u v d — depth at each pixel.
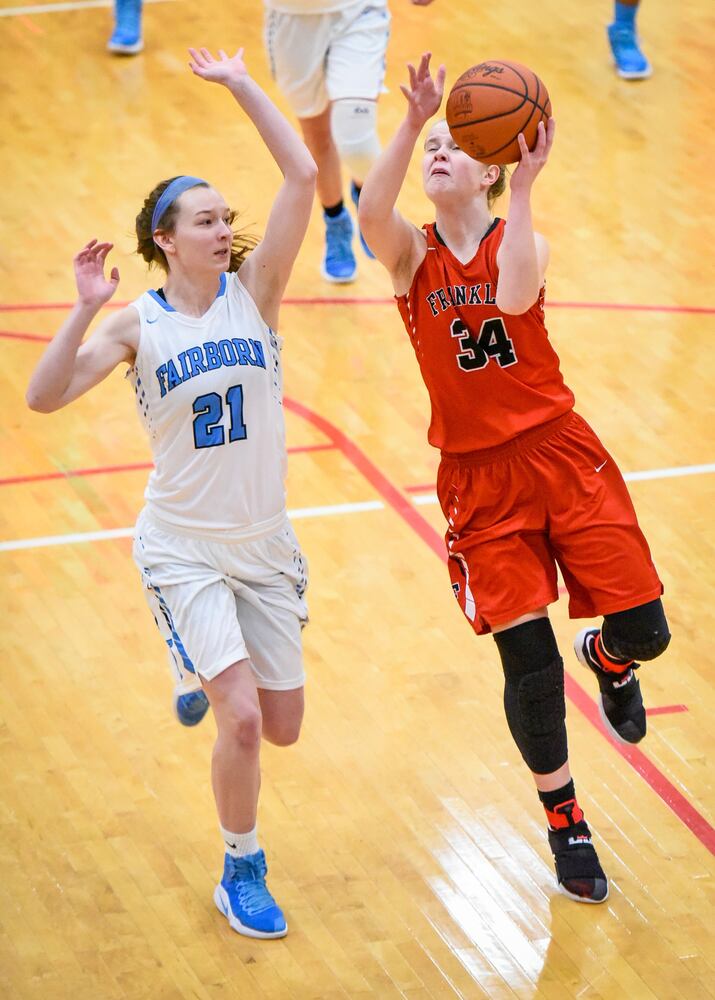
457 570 6.89
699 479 10.18
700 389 11.20
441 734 8.01
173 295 6.33
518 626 6.66
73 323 5.91
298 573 6.65
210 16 17.36
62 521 9.69
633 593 6.61
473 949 6.69
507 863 7.19
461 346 6.49
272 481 6.41
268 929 6.70
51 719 8.03
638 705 7.38
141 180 14.00
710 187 14.15
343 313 12.23
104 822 7.37
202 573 6.36
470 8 17.70
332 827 7.38
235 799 6.52
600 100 15.68
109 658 8.51
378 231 6.37
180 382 6.15
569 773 6.93
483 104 6.13
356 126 11.69
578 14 17.66
